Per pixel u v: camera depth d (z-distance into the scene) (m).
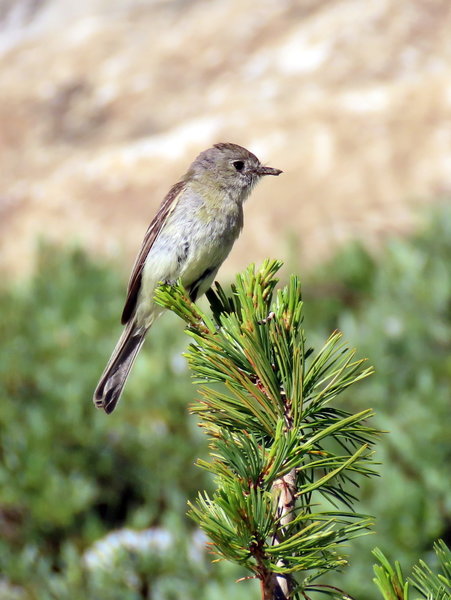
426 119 20.27
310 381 4.16
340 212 18.19
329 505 9.12
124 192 20.16
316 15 25.08
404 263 13.32
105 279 14.66
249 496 3.42
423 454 10.26
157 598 9.59
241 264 17.53
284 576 3.54
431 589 3.42
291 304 4.32
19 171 21.70
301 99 21.84
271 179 19.52
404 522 9.46
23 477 10.93
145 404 11.77
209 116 22.02
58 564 10.70
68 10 28.16
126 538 10.47
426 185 18.53
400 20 23.69
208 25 25.80
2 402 11.93
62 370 12.39
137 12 27.42
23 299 14.32
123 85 24.02
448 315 12.38
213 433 4.05
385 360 11.61
